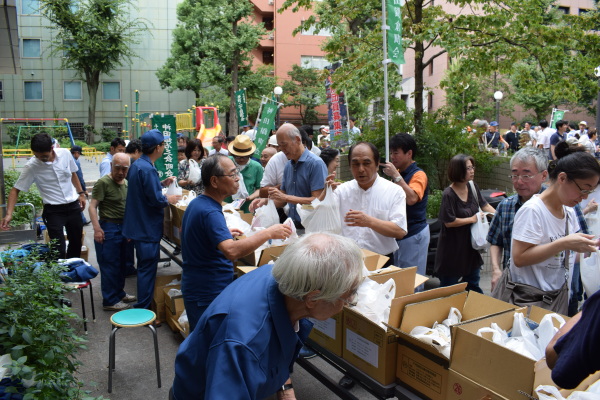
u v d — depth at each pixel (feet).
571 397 5.43
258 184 20.63
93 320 15.16
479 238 13.50
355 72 25.41
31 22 108.17
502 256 10.77
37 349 8.80
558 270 8.71
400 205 11.03
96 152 84.74
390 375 7.28
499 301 7.62
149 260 14.99
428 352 6.72
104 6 99.04
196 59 93.15
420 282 9.53
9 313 9.23
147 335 14.40
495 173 29.19
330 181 11.35
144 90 115.44
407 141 12.73
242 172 20.25
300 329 5.95
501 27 25.08
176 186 16.87
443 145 25.76
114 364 12.26
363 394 11.03
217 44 85.97
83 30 99.09
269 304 5.05
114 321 11.34
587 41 24.90
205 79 86.43
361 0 25.40
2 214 15.90
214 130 56.80
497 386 5.80
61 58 106.83
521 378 5.56
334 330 8.26
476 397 6.00
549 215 8.34
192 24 90.58
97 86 106.11
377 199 11.14
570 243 7.72
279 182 17.04
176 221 16.37
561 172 8.11
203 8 88.28
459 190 13.98
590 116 84.69
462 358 6.21
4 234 13.84
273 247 10.55
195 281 9.78
